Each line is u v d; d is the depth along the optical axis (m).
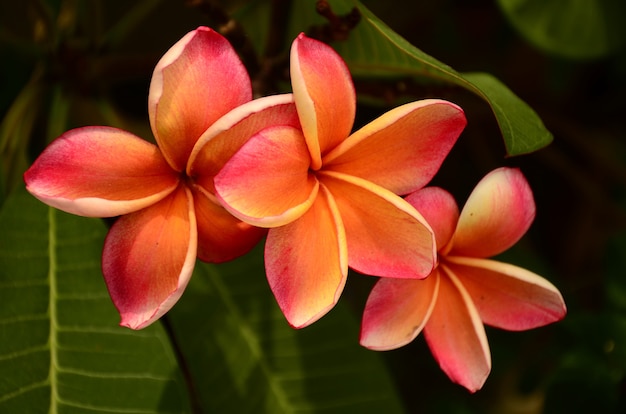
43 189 0.43
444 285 0.47
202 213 0.44
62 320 0.48
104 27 0.63
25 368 0.47
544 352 0.59
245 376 0.51
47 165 0.43
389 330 0.45
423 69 0.51
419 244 0.43
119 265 0.44
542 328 0.60
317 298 0.43
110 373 0.48
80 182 0.43
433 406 0.62
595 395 0.56
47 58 0.56
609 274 0.58
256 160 0.43
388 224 0.44
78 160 0.43
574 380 0.57
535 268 0.57
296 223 0.44
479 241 0.46
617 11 0.56
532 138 0.46
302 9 0.52
